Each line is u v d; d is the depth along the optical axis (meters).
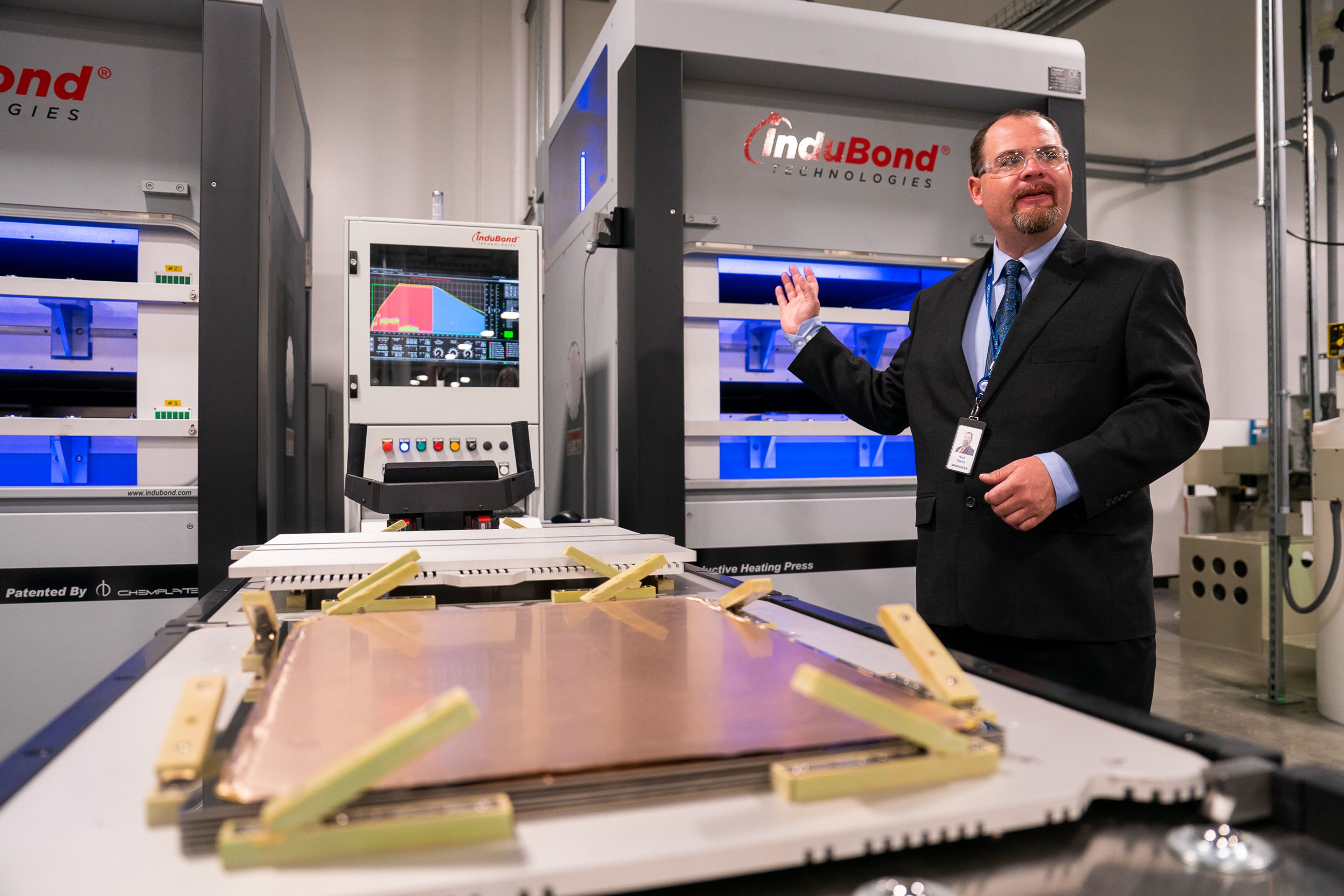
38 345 2.42
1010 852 0.48
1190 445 1.34
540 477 2.68
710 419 2.59
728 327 2.78
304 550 1.34
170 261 2.33
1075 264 1.51
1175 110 6.15
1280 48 3.23
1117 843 0.49
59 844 0.42
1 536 2.20
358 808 0.42
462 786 0.44
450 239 2.64
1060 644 1.44
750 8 2.46
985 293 1.66
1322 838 0.47
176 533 2.29
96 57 2.31
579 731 0.52
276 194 2.64
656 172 2.43
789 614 1.03
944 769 0.49
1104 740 0.57
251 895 0.37
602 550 1.31
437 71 4.63
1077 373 1.44
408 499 2.01
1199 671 3.86
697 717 0.55
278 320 2.72
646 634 0.81
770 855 0.42
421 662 0.69
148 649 0.83
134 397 2.79
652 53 2.41
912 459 2.94
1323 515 3.18
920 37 2.60
